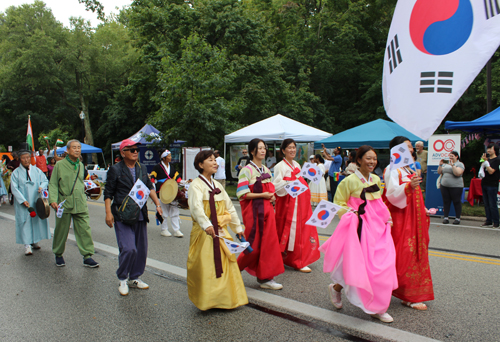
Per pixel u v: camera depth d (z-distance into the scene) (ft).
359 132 40.29
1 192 36.37
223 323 11.62
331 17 92.99
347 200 12.07
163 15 70.28
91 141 107.55
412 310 12.37
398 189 12.01
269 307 12.79
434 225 27.73
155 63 69.72
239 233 13.47
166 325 11.55
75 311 12.74
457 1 11.94
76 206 17.56
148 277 16.15
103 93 108.17
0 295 14.32
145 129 60.08
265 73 69.56
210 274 12.01
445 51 12.16
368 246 11.34
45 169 47.03
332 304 12.98
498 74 60.85
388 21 98.02
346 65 90.99
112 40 111.75
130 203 13.88
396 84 13.19
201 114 47.06
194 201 12.05
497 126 36.73
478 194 35.04
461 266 17.29
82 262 18.61
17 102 104.17
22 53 96.43
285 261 16.89
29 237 19.95
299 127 44.04
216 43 71.31
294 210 16.53
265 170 15.12
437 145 31.32
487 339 10.41
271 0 93.91
